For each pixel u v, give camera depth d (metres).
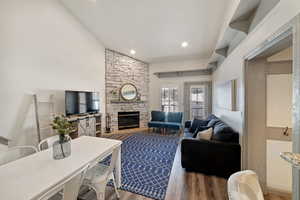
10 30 2.36
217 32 3.49
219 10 2.70
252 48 1.80
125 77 5.38
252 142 1.93
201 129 3.03
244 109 1.94
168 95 5.93
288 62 1.79
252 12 1.80
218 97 3.89
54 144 1.47
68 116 3.29
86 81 4.03
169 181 2.17
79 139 2.12
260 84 1.89
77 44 3.71
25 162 1.39
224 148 2.17
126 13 3.13
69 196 1.10
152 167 2.59
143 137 4.43
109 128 4.89
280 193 1.86
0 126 2.27
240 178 0.80
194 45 4.33
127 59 5.40
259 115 1.90
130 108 5.55
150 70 6.07
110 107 5.02
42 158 1.47
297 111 0.96
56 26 3.13
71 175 1.21
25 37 2.57
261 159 1.91
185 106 5.72
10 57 2.37
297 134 0.96
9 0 2.33
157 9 2.93
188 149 2.38
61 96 3.30
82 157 1.50
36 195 0.94
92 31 4.04
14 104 2.45
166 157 3.01
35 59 2.75
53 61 3.10
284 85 1.82
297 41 0.96
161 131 5.17
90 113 3.98
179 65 5.75
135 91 5.59
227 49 3.11
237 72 2.36
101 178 1.55
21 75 2.53
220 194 1.87
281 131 1.84
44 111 2.94
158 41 4.21
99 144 1.90
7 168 1.28
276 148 1.87
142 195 1.88
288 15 1.11
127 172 2.43
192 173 2.37
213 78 5.14
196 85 5.59
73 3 3.14
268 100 1.88
